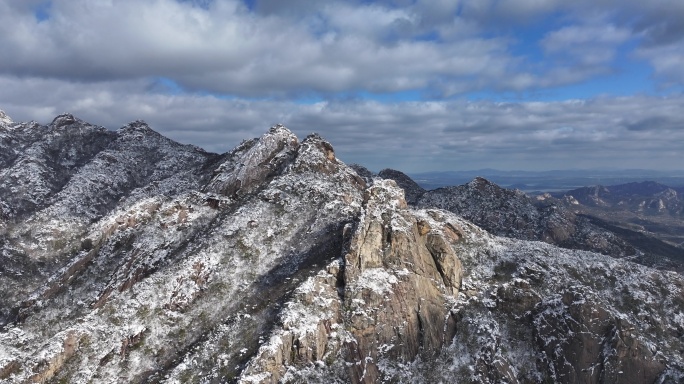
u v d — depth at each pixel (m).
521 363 54.78
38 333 61.41
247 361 48.88
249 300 60.34
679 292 67.00
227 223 74.19
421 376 52.12
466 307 59.72
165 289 62.78
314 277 57.72
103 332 56.78
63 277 73.50
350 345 52.16
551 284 64.12
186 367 50.59
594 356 53.41
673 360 53.50
